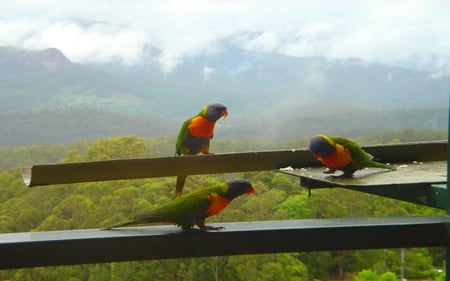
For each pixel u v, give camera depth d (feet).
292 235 10.23
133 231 10.35
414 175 13.67
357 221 10.67
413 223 10.37
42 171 12.76
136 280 26.09
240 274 25.79
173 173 13.82
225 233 10.17
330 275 28.50
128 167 13.44
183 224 10.24
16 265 9.67
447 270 10.50
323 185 14.39
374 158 16.01
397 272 28.63
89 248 9.89
